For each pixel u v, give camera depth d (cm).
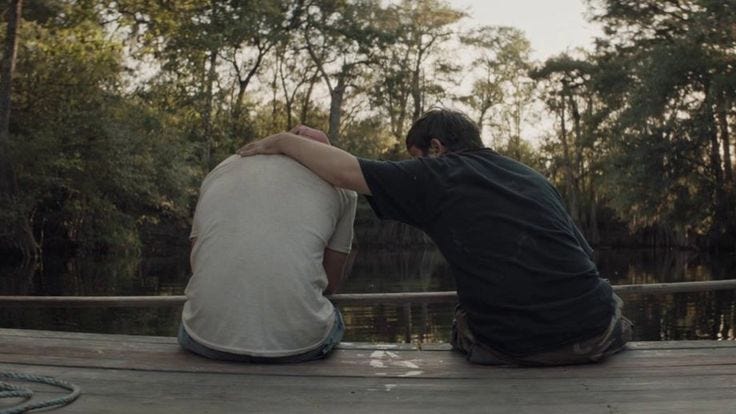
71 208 2795
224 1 3722
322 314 297
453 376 283
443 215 288
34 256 2558
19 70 2630
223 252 291
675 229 3844
